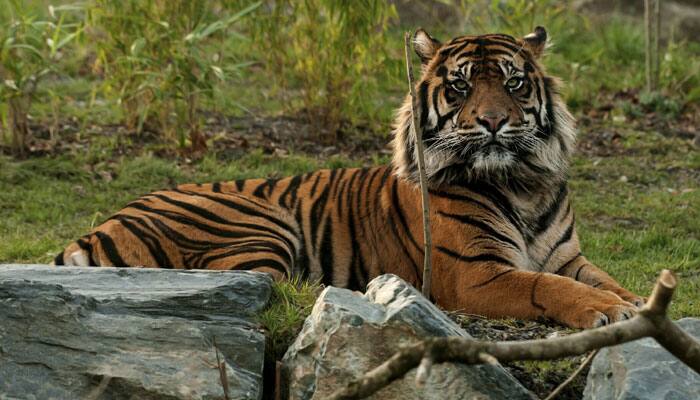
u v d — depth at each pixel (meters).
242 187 11.16
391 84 22.34
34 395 7.56
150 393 7.61
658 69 21.97
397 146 10.65
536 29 10.77
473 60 10.14
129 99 18.25
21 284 8.04
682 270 12.85
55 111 17.56
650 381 7.47
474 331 8.92
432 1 26.77
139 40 16.59
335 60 18.34
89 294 8.40
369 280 10.78
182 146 17.38
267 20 18.67
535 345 4.81
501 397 7.64
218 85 21.98
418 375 4.51
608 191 16.75
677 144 19.20
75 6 17.69
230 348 8.02
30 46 16.27
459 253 10.00
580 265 10.63
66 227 14.33
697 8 26.92
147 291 8.55
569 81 22.69
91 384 7.66
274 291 8.94
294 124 19.83
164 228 10.52
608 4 27.33
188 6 17.83
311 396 7.82
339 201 10.94
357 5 17.66
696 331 8.10
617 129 20.22
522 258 10.22
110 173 16.48
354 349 7.73
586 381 8.02
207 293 8.48
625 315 8.67
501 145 10.00
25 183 15.94
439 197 10.23
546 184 10.43
